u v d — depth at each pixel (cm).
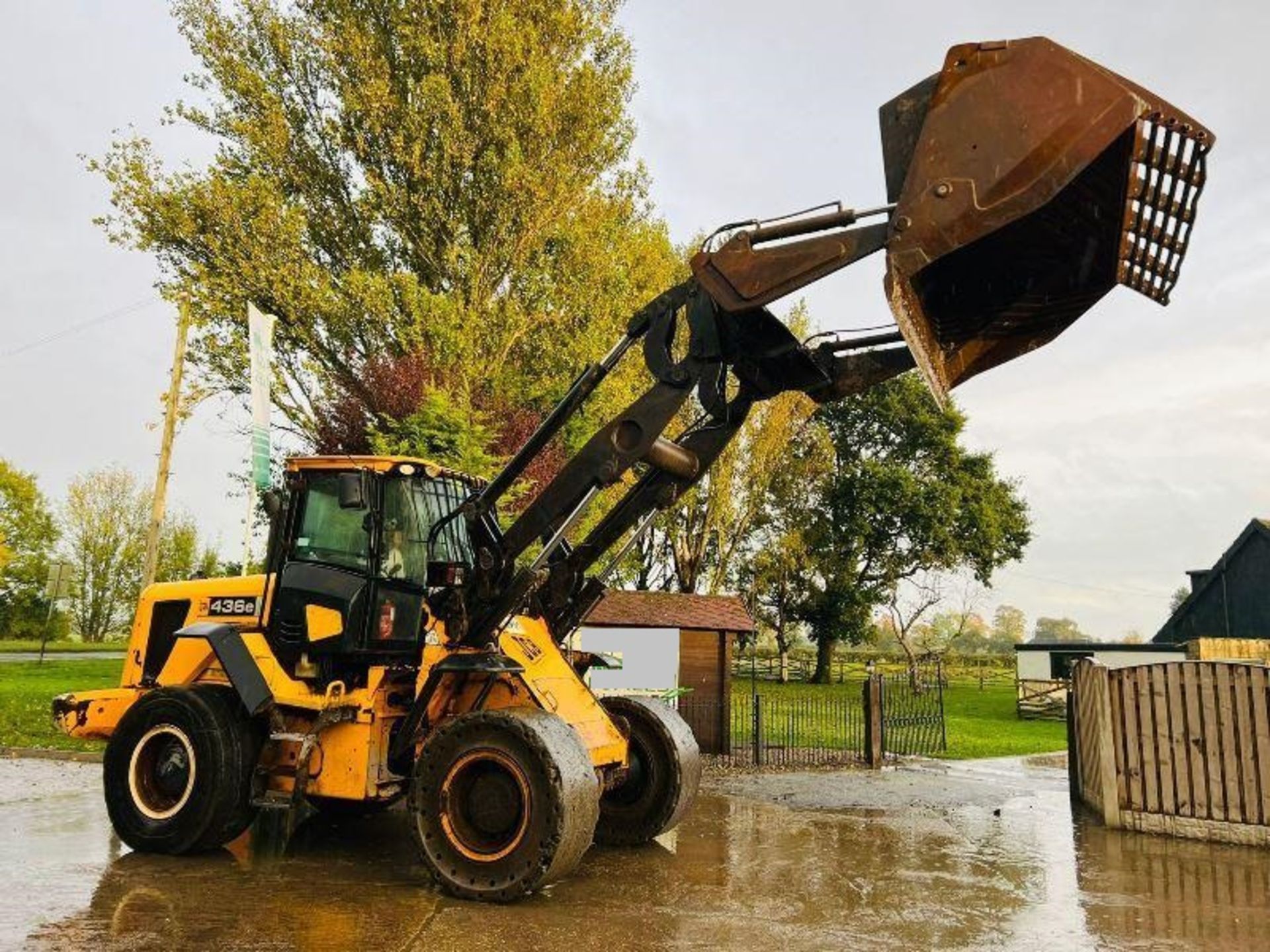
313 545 691
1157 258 478
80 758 1088
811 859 666
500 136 1727
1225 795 771
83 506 4825
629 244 2230
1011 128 460
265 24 1827
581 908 518
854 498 4056
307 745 615
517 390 1794
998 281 537
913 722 1594
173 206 1661
